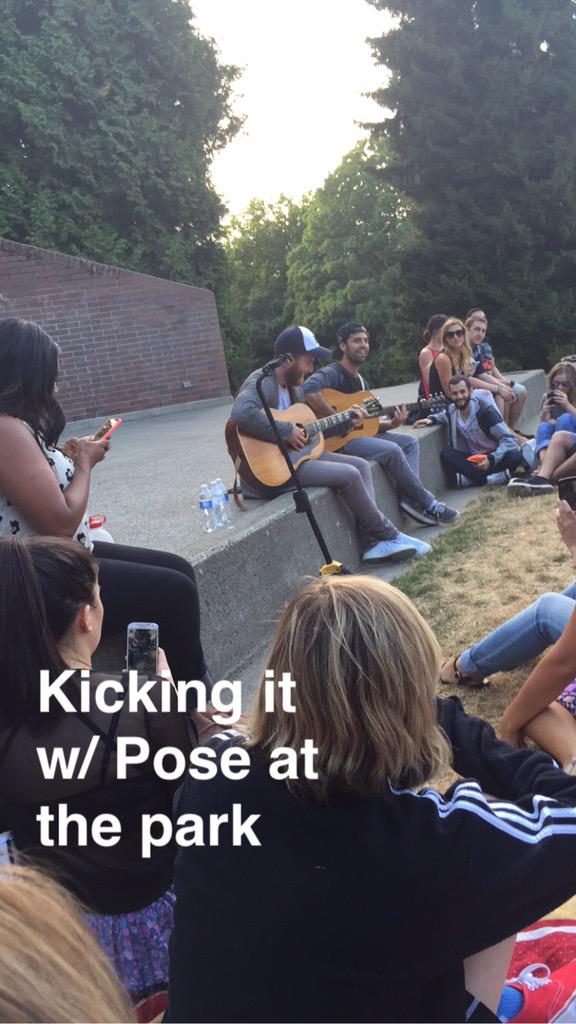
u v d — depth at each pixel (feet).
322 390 19.13
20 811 5.63
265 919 4.02
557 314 73.31
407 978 4.00
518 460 23.29
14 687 5.48
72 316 45.60
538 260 75.10
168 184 63.77
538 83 72.49
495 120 73.20
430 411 25.03
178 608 9.38
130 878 5.76
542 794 5.10
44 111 57.21
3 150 58.13
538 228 74.38
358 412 18.56
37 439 8.45
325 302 129.49
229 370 69.36
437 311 76.59
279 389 17.63
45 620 5.60
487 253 74.64
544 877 4.20
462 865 4.07
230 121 73.20
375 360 120.06
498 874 4.09
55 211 58.23
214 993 4.09
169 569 9.42
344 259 128.88
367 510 17.42
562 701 8.75
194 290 47.78
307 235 135.64
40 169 58.85
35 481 8.21
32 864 5.33
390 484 19.90
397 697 4.23
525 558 16.43
